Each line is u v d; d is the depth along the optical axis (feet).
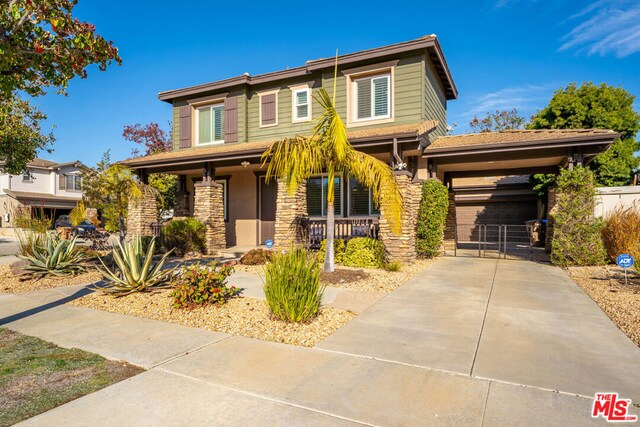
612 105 58.80
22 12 16.40
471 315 19.17
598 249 33.40
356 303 21.58
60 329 17.20
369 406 10.34
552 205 44.06
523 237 65.92
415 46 41.63
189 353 14.21
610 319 18.48
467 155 40.40
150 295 23.04
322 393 11.07
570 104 59.67
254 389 11.31
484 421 9.57
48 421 9.53
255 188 53.47
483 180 73.15
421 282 27.55
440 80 51.62
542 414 9.89
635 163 59.93
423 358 13.70
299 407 10.28
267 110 51.83
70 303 21.94
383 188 27.48
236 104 52.90
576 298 22.63
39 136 57.11
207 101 55.01
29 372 12.47
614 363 13.19
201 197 47.29
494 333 16.42
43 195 105.50
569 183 34.40
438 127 49.01
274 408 10.23
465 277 29.58
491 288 25.52
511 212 72.08
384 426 9.39
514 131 44.55
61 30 16.83
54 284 27.27
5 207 100.99
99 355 13.99
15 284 27.07
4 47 15.47
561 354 14.01
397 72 43.47
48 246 30.48
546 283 27.22
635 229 32.04
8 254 51.37
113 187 34.40
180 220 45.39
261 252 37.91
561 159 39.99
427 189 39.55
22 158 55.77
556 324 17.65
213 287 20.75
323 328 17.11
